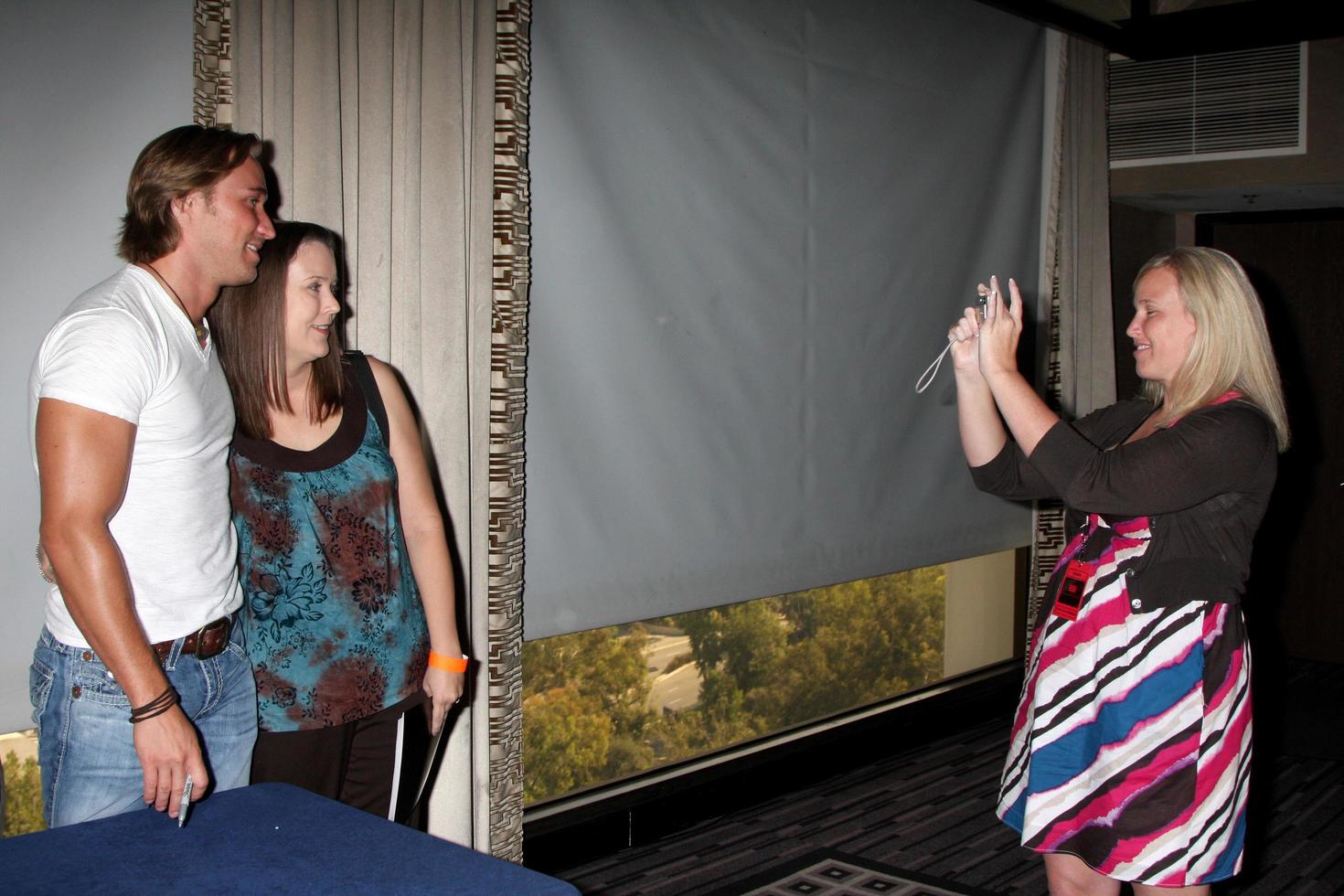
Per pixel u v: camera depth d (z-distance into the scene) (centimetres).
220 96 188
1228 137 417
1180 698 160
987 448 190
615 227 257
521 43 222
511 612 228
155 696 123
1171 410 171
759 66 289
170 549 133
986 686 391
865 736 343
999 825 294
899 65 329
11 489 173
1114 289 452
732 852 274
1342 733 381
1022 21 370
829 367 316
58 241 176
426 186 212
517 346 226
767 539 302
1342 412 473
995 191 366
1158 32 400
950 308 354
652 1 262
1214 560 163
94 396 122
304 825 113
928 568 391
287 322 151
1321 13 373
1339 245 470
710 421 283
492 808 227
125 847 107
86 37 178
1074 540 177
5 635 174
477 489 222
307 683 152
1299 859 276
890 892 250
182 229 136
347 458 158
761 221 293
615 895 247
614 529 262
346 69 201
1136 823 161
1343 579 477
